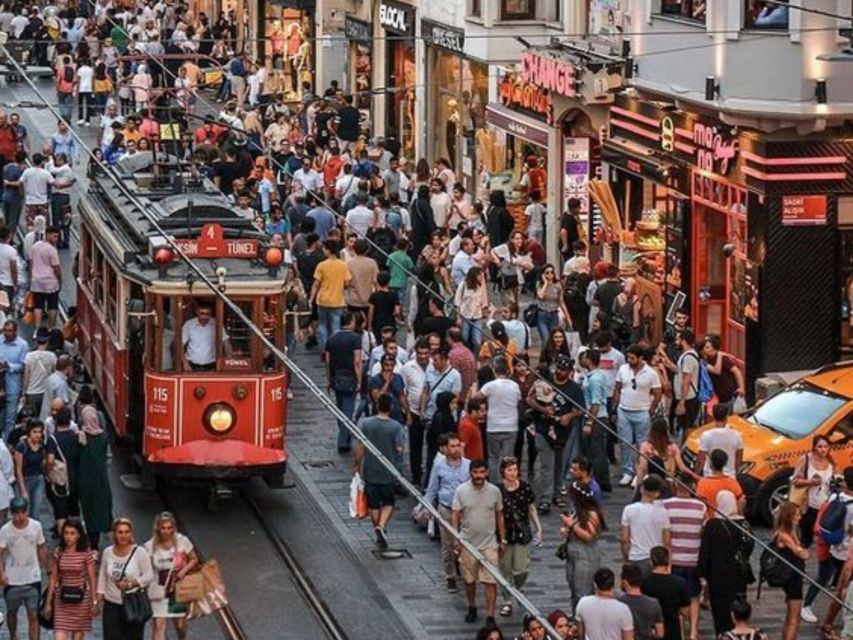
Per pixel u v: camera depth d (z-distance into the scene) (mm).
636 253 99688
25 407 71688
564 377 73125
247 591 65625
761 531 70500
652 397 74875
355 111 131875
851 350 88688
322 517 73125
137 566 57000
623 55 101000
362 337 80188
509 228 107938
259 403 71812
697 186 93938
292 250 96688
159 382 71312
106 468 67000
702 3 91812
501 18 120625
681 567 60219
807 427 71688
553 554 69312
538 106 112375
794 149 87375
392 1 142375
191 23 183750
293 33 168250
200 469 71000
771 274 87812
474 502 61594
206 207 75500
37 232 95938
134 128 120875
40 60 172250
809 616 62875
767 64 86688
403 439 79062
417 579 66812
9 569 58469
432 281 90188
